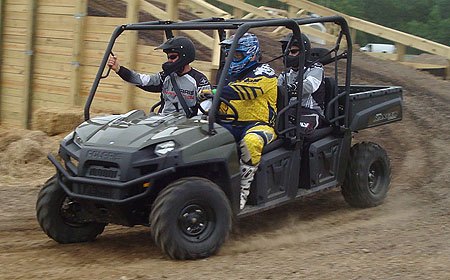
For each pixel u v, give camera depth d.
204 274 5.76
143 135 6.43
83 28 14.52
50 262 6.28
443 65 20.81
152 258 6.41
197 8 14.01
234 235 7.33
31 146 12.03
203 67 12.55
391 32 20.11
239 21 7.09
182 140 6.30
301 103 7.53
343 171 8.23
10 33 15.84
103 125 6.88
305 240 7.12
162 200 6.06
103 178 6.26
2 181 10.55
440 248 6.58
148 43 13.94
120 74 7.44
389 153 11.80
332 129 8.12
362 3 35.94
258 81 6.93
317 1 34.66
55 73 15.09
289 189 7.44
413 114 14.08
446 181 9.88
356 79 16.48
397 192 9.35
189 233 6.21
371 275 5.73
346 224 7.79
